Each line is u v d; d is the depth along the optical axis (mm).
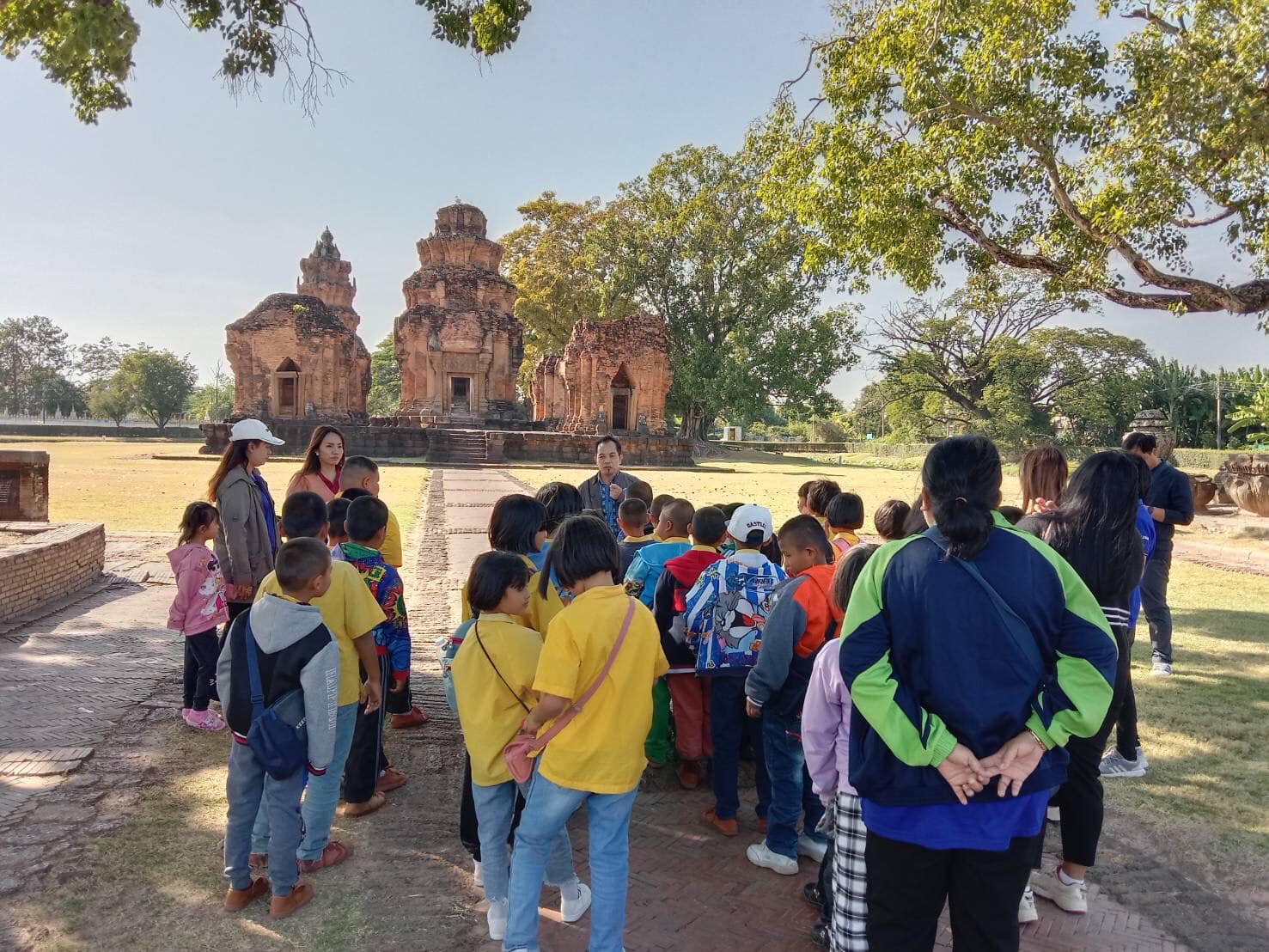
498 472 33938
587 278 57531
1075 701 2283
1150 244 12477
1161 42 10617
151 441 58969
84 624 8430
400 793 4832
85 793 4582
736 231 51812
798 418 56625
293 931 3426
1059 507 3799
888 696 2330
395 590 4750
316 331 45688
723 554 4871
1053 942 3438
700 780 5184
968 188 12930
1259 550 13047
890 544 2527
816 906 3727
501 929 3408
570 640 3104
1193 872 3971
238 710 3414
